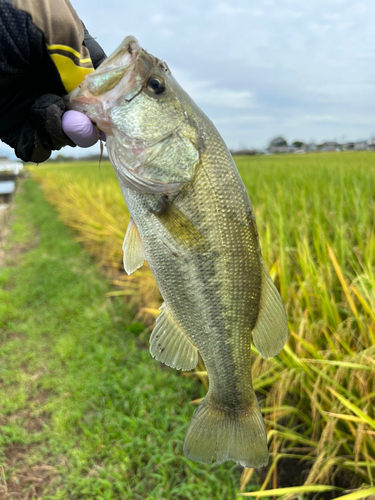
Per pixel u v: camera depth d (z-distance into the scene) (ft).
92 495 1.49
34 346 2.63
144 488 1.50
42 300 3.37
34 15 0.80
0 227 6.65
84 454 1.65
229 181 0.97
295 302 1.74
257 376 1.71
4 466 1.65
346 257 1.95
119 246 3.71
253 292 1.03
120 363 2.30
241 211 0.99
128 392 1.95
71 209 6.33
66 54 0.85
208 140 0.97
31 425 1.90
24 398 2.04
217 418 1.10
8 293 3.47
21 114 0.89
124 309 2.97
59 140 0.91
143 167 0.96
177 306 1.04
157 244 1.00
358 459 1.31
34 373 2.31
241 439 1.08
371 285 1.41
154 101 0.94
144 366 2.19
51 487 1.56
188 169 0.95
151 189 0.96
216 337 1.03
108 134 0.95
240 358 1.07
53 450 1.72
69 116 0.88
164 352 1.07
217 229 0.97
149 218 1.00
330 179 4.59
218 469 1.53
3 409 1.98
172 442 1.67
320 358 1.44
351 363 1.27
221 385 1.08
